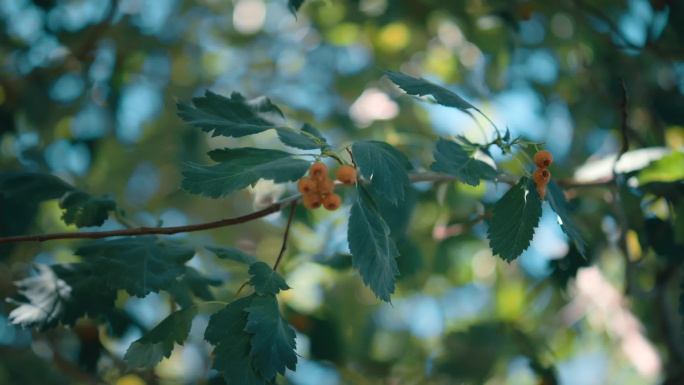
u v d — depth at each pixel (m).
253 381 2.27
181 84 6.70
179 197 6.40
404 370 5.73
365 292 5.73
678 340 4.55
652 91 5.00
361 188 2.39
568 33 5.49
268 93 6.75
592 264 4.28
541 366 4.93
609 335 5.92
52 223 5.20
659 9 4.50
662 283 4.00
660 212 3.97
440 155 2.60
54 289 2.96
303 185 2.31
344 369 5.41
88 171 5.65
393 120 5.51
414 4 5.28
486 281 6.02
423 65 6.09
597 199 4.47
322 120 5.91
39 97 5.07
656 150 3.48
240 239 6.49
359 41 6.14
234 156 2.50
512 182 3.07
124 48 5.84
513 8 4.84
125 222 3.10
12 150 5.14
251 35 6.73
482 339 5.04
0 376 4.65
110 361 4.43
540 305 5.64
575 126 5.71
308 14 5.95
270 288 2.36
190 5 6.66
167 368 5.48
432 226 4.97
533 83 5.71
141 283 2.70
